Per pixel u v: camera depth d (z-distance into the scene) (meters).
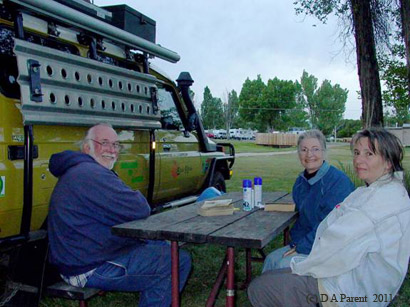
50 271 2.96
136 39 4.28
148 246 2.89
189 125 5.93
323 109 61.50
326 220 2.40
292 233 3.27
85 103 3.63
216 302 3.70
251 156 24.84
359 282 2.13
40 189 3.42
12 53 3.35
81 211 2.66
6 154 3.14
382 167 2.23
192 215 3.12
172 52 5.02
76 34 3.86
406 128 26.25
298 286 2.34
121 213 2.76
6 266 3.69
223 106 59.53
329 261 2.12
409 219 2.10
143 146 4.92
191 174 6.00
